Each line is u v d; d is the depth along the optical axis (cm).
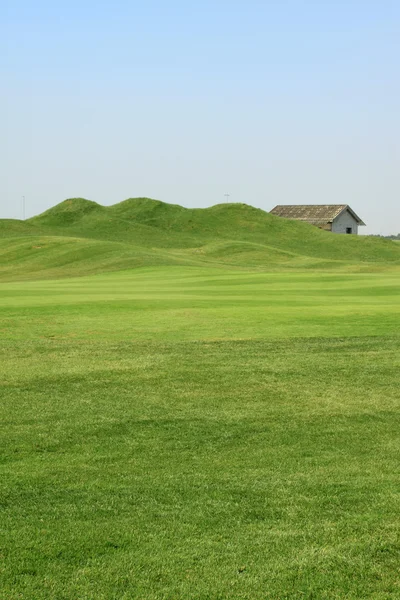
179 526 729
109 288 4044
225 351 1794
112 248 8525
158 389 1380
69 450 1001
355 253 11031
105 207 13988
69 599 584
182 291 3691
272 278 4928
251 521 745
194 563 647
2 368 1575
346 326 2238
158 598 587
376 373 1528
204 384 1423
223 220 13100
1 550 670
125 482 865
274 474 899
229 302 2948
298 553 668
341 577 623
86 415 1188
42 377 1480
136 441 1046
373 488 848
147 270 6625
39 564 643
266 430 1109
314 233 12388
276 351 1792
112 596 589
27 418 1167
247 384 1423
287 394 1345
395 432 1102
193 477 886
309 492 832
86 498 809
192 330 2172
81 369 1561
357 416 1195
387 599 588
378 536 707
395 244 11719
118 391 1362
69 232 11638
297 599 588
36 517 751
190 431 1100
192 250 9900
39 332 2155
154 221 12975
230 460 959
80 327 2253
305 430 1110
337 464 944
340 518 753
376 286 3934
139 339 2005
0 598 582
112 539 696
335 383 1435
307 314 2531
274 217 13362
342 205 14162
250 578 620
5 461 949
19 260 8306
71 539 695
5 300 3055
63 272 7450
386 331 2131
